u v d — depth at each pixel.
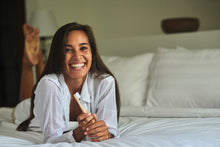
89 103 1.45
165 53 2.53
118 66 2.64
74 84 1.45
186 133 1.36
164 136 1.16
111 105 1.43
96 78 1.44
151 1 4.21
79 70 1.33
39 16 3.72
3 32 4.82
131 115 2.08
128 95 2.51
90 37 1.40
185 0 4.01
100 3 4.57
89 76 1.46
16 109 1.97
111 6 4.49
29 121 1.60
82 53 1.33
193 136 1.26
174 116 1.96
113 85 1.45
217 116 1.87
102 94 1.43
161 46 3.10
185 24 3.15
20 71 4.44
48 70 1.40
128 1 4.36
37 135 1.51
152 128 1.59
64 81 1.39
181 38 3.03
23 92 2.37
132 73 2.59
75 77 1.35
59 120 1.34
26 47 2.27
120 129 1.63
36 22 3.72
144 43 3.16
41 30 3.69
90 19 4.66
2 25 4.80
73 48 1.33
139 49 3.18
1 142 1.20
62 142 1.21
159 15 4.17
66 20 4.48
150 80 2.53
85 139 1.33
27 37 2.28
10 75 4.89
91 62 1.46
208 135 1.32
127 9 4.38
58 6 4.39
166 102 2.34
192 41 3.00
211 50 2.39
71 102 1.47
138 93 2.52
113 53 3.28
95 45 1.43
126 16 4.39
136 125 1.71
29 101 2.00
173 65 2.41
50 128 1.31
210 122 1.68
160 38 3.11
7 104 4.88
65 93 1.38
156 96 2.38
